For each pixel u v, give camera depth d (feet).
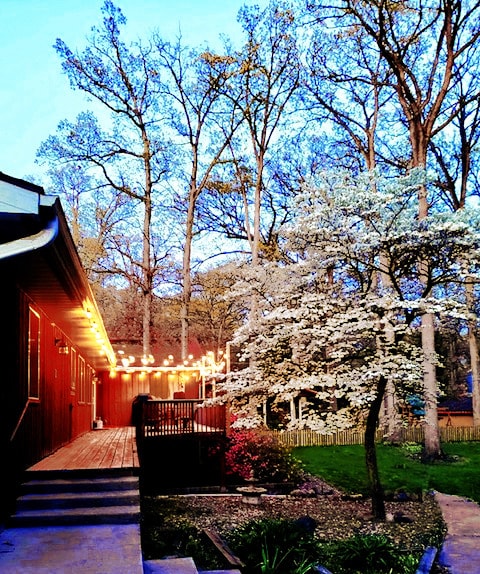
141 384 73.10
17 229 16.31
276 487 47.26
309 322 34.55
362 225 34.65
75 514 21.01
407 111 62.03
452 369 120.57
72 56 80.33
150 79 85.10
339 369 34.12
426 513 37.47
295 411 58.95
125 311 125.49
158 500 39.86
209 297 107.14
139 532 19.80
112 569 15.89
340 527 33.06
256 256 76.13
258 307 40.27
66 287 23.82
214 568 23.44
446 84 61.52
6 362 21.25
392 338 34.58
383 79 74.95
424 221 33.86
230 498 42.06
